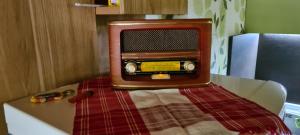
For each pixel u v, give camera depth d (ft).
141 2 2.56
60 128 1.61
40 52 2.37
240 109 1.88
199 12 4.61
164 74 2.41
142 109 1.93
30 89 2.32
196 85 2.45
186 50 2.39
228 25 5.87
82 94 2.27
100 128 1.60
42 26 2.35
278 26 6.31
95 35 2.97
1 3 2.02
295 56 6.18
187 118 1.73
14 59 2.16
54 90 2.45
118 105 2.02
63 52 2.60
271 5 6.28
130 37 2.33
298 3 5.90
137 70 2.39
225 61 5.97
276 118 1.72
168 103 2.04
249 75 6.83
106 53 3.25
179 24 2.28
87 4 2.64
